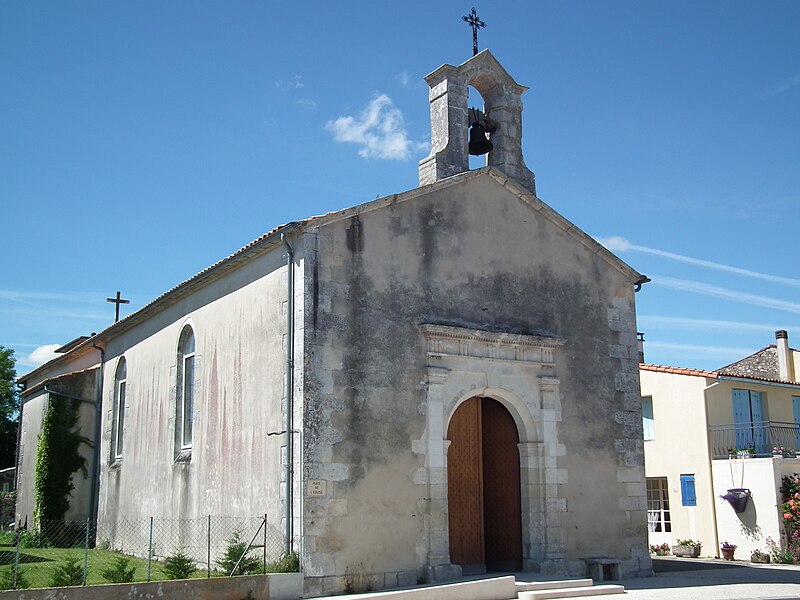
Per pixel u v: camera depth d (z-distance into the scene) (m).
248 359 15.23
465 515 15.53
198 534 16.17
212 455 16.11
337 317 13.89
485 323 15.70
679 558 22.23
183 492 17.05
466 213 15.98
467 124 16.97
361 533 13.34
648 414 24.66
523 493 15.68
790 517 20.62
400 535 13.73
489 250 16.11
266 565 12.95
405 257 14.91
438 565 13.97
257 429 14.57
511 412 15.99
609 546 16.23
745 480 21.80
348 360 13.84
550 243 17.06
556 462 15.90
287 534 13.12
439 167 16.22
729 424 23.66
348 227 14.36
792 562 19.97
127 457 20.42
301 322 13.64
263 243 14.70
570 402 16.45
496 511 16.00
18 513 25.50
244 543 13.70
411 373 14.50
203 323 17.31
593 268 17.59
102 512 21.45
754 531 21.39
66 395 22.80
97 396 23.25
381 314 14.38
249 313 15.42
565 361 16.62
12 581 11.94
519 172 17.41
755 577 16.19
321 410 13.38
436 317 15.05
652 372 24.59
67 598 10.96
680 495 23.36
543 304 16.62
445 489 14.41
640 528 16.73
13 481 33.62
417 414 14.39
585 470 16.30
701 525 22.64
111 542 20.42
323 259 13.98
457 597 12.56
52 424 22.33
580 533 15.92
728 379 23.22
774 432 24.44
